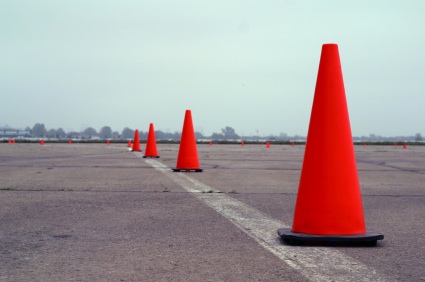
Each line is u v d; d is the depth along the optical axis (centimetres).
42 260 359
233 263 352
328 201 420
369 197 728
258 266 344
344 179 424
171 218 531
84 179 938
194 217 538
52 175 1020
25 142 5619
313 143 433
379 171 1251
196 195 721
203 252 384
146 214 555
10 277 317
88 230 466
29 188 786
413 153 2625
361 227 425
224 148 3400
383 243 421
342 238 409
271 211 584
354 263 354
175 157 1828
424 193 778
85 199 669
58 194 718
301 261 358
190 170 1168
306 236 410
